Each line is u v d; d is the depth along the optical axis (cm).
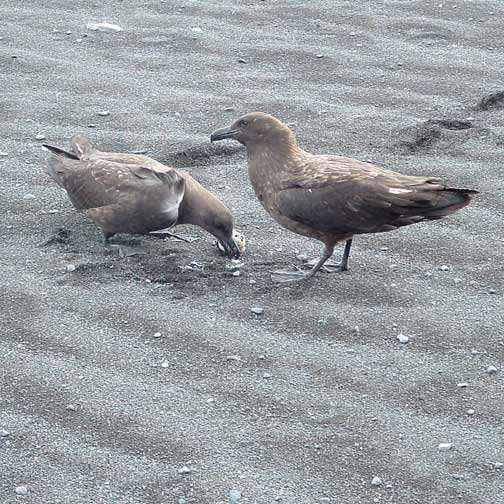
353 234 1229
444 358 1095
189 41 1934
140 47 1916
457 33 1961
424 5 2083
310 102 1706
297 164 1251
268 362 1088
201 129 1612
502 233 1336
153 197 1287
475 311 1174
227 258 1301
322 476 930
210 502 899
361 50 1902
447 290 1217
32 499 901
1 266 1261
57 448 959
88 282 1231
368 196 1188
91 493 908
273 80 1792
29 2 2109
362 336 1131
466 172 1484
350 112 1673
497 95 1708
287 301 1198
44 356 1092
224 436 978
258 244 1330
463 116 1664
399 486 919
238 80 1789
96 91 1742
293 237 1347
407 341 1120
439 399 1032
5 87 1752
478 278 1241
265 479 925
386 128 1617
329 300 1199
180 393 1039
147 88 1756
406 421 1001
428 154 1548
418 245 1311
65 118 1644
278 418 1005
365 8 2077
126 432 982
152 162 1362
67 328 1141
